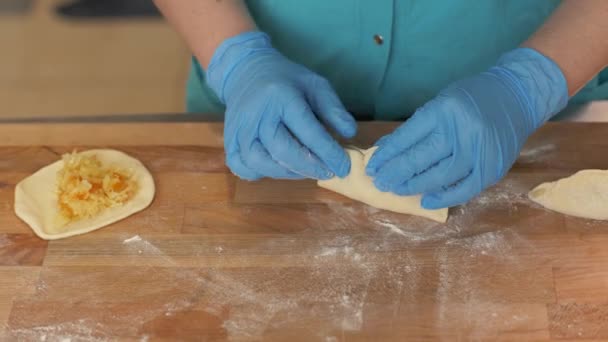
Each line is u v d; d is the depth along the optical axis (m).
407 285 1.22
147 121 1.52
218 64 1.29
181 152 1.45
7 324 1.19
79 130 1.50
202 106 1.70
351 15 1.42
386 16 1.40
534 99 1.21
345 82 1.55
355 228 1.31
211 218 1.34
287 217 1.33
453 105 1.14
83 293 1.23
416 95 1.57
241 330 1.17
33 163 1.45
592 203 1.27
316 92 1.23
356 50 1.48
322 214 1.34
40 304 1.22
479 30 1.45
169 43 3.07
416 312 1.18
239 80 1.25
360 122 1.47
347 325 1.17
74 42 3.08
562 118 1.49
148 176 1.41
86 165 1.38
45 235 1.31
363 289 1.22
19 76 2.96
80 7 3.19
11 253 1.30
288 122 1.17
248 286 1.23
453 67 1.51
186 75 2.96
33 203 1.37
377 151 1.21
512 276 1.22
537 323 1.16
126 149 1.46
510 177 1.37
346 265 1.25
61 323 1.19
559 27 1.25
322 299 1.21
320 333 1.16
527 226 1.29
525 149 1.42
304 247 1.28
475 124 1.14
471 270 1.24
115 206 1.36
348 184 1.32
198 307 1.20
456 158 1.17
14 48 3.06
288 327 1.17
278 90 1.16
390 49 1.47
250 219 1.33
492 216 1.31
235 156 1.23
